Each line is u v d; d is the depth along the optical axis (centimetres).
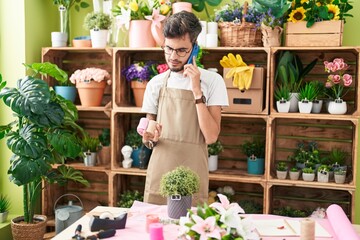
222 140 346
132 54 356
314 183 294
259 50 313
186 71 210
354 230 153
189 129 225
